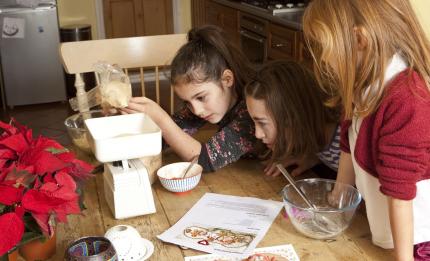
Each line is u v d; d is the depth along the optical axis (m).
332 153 1.61
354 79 1.09
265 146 1.65
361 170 1.18
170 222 1.29
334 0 1.07
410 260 1.08
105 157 1.26
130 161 1.37
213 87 1.67
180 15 5.71
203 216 1.31
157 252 1.15
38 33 4.66
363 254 1.13
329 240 1.19
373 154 1.11
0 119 4.53
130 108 1.59
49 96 4.88
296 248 1.15
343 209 1.17
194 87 1.66
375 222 1.15
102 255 0.95
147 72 5.51
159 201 1.40
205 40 1.69
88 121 1.37
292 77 1.50
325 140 1.56
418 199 1.14
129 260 1.11
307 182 1.33
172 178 1.43
